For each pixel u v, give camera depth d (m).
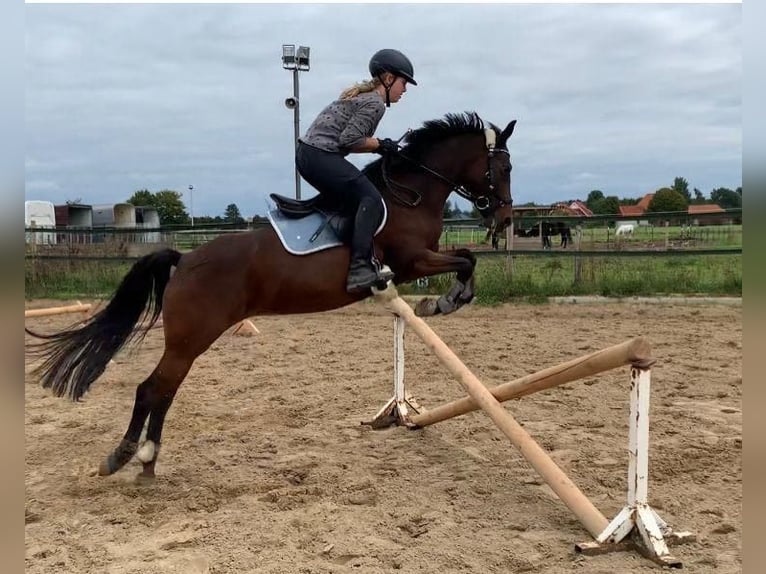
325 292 4.15
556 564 2.97
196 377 7.09
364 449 4.75
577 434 4.92
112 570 2.96
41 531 3.42
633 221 13.93
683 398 5.87
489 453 4.62
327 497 3.81
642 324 9.75
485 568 2.93
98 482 4.16
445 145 4.52
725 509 3.53
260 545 3.18
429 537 3.24
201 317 3.98
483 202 4.79
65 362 4.00
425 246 4.41
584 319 10.30
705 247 13.15
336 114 4.17
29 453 4.74
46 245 14.98
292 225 4.16
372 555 3.06
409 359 7.88
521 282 12.27
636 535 3.08
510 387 3.84
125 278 4.11
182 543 3.21
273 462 4.50
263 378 7.01
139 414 4.04
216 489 3.99
